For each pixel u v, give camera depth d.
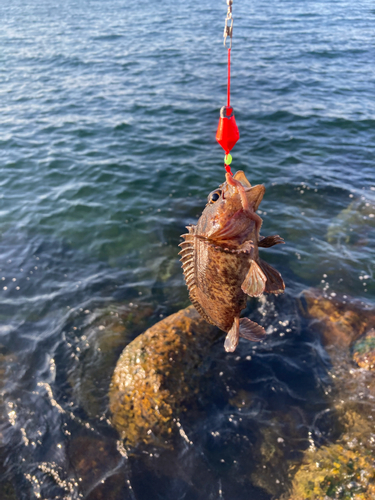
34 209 1.10
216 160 1.34
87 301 0.81
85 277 0.87
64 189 1.20
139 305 0.80
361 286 0.82
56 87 2.14
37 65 2.58
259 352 0.69
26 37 3.44
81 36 3.42
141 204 1.12
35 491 0.51
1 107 1.89
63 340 0.72
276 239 0.33
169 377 0.61
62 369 0.67
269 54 2.62
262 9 4.46
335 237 0.97
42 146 1.48
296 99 1.85
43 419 0.59
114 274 0.88
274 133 1.52
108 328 0.74
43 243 0.97
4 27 3.98
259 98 1.87
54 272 0.89
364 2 4.74
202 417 0.59
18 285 0.85
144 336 0.67
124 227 1.03
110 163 1.34
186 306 0.79
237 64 2.42
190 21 3.91
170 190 1.18
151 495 0.51
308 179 1.21
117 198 1.15
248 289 0.30
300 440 0.55
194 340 0.67
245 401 0.61
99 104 1.88
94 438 0.57
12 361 0.68
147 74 2.30
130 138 1.53
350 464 0.51
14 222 1.05
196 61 2.52
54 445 0.56
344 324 0.72
